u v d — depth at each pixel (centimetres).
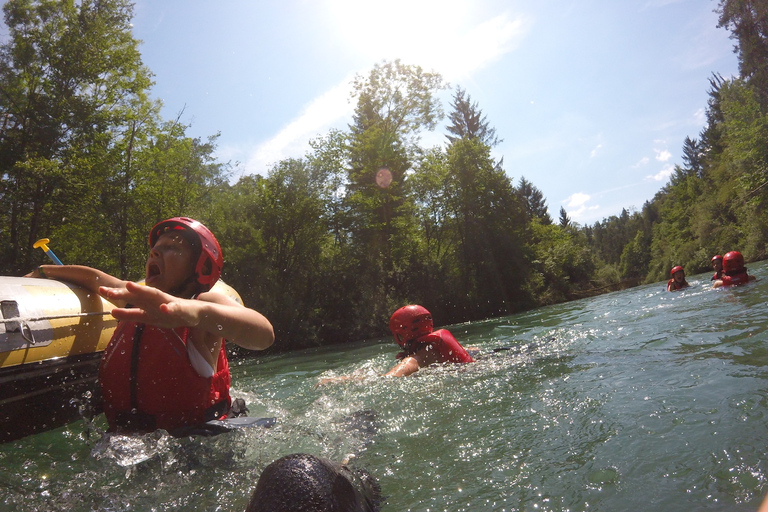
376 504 174
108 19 2006
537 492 171
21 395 286
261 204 2262
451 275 2709
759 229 3194
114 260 2027
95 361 327
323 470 135
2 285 294
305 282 2208
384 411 315
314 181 2348
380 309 2281
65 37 1892
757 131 3128
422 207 3072
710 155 6306
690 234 4719
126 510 190
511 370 398
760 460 165
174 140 2266
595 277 5019
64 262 1897
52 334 301
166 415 271
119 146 2145
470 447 227
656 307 798
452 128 5009
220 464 230
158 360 269
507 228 3061
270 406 376
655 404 246
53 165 1692
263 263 2091
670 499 152
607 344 468
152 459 237
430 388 370
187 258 280
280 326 1903
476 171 3053
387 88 3000
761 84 3703
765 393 233
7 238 1856
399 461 220
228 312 237
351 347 1205
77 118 1853
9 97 1814
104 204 1970
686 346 395
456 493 180
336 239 2622
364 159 2903
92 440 282
